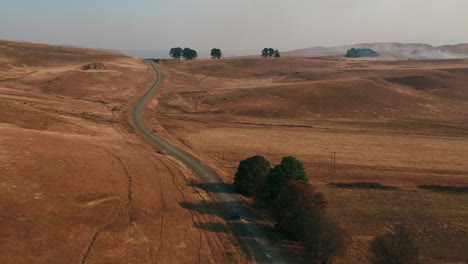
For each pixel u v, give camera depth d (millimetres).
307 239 35469
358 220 44438
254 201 49594
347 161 67000
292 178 47812
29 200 33562
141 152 61281
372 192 53531
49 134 58094
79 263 27188
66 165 43906
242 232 39812
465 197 52312
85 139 61250
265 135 83938
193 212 41750
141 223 35625
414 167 64500
